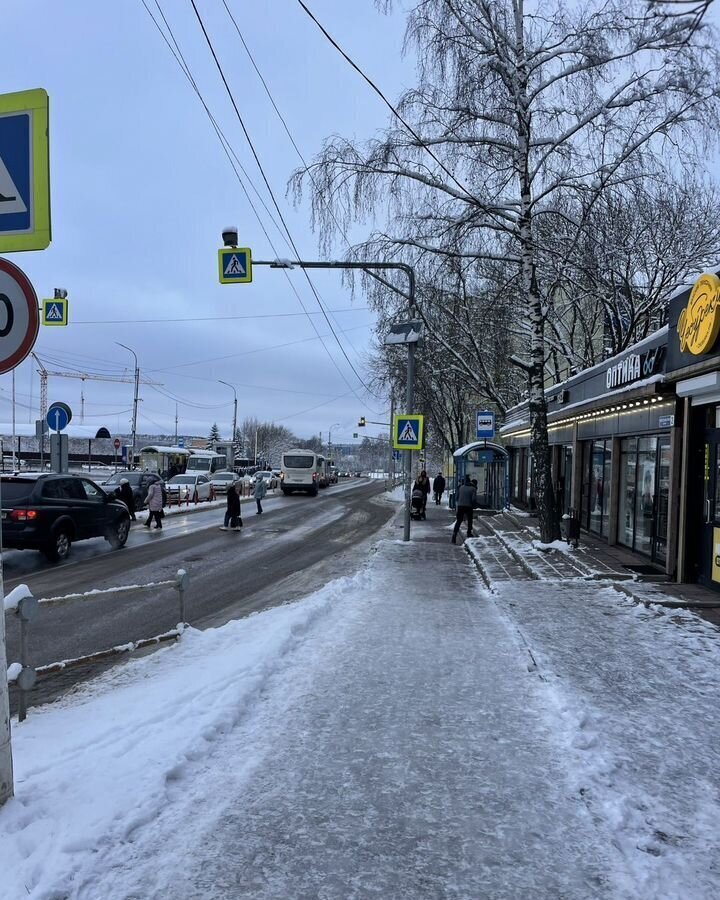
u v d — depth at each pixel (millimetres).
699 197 13789
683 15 3732
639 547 11891
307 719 4379
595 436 14633
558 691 4848
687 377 8930
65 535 12734
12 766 3273
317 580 10789
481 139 12289
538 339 13078
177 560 12953
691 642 6285
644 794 3383
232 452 54438
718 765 3721
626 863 2812
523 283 14328
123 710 4527
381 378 31234
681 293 9086
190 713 4301
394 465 49469
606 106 11570
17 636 7262
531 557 11875
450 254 13148
